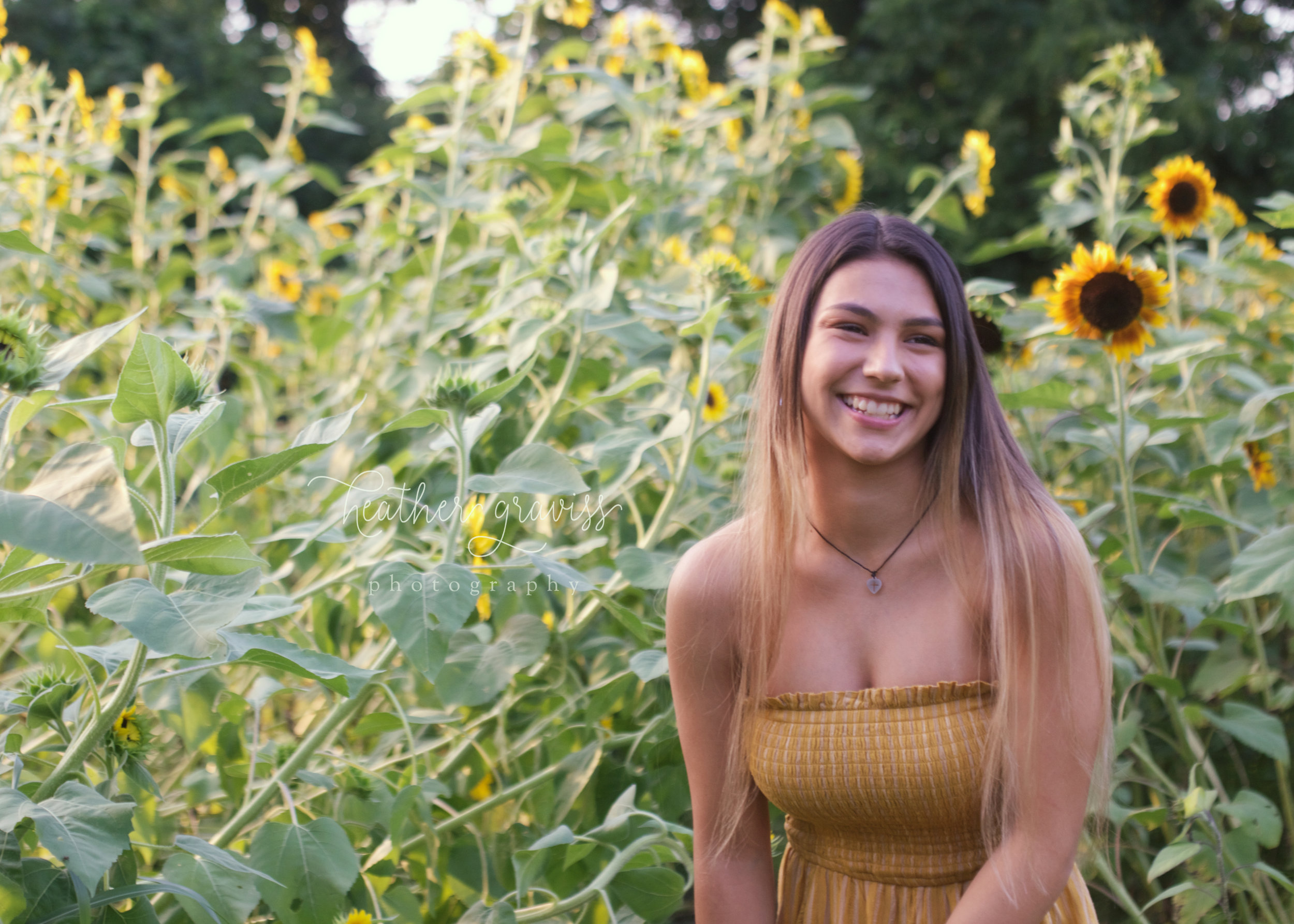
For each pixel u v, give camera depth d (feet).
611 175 12.51
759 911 5.43
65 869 4.89
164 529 4.82
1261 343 10.12
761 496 5.22
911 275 4.97
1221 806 7.12
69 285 12.17
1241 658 8.70
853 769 4.83
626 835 6.53
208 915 5.19
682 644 5.43
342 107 45.39
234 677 8.80
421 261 12.36
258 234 17.02
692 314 8.76
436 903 7.22
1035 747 4.73
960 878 5.00
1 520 3.74
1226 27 43.78
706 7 51.75
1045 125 40.63
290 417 14.57
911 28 41.68
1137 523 10.14
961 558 4.95
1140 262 10.62
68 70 34.40
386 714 7.09
